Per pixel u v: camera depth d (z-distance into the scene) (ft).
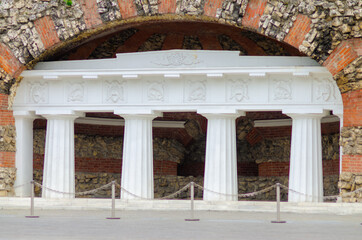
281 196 93.15
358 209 66.64
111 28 79.51
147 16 76.28
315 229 51.88
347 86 71.20
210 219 60.75
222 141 76.84
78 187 93.76
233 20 74.33
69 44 81.71
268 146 94.48
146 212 69.36
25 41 79.00
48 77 78.95
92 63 79.20
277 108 75.41
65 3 77.97
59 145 80.28
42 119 93.76
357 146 70.59
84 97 79.82
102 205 73.72
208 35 88.12
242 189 94.53
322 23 70.79
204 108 77.00
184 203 72.79
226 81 76.69
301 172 74.64
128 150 78.64
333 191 88.63
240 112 77.25
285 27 72.59
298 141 75.15
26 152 81.87
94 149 95.14
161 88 78.23
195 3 75.00
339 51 70.85
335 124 87.86
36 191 93.30
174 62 76.64
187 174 99.04
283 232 49.70
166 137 97.14
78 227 53.11
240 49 88.07
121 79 79.05
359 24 69.62
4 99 80.12
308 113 74.38
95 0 77.30
